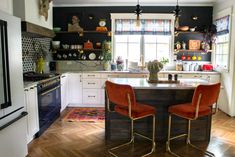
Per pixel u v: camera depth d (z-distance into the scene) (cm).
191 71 559
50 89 407
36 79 372
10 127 243
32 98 329
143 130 345
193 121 342
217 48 565
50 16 498
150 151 312
